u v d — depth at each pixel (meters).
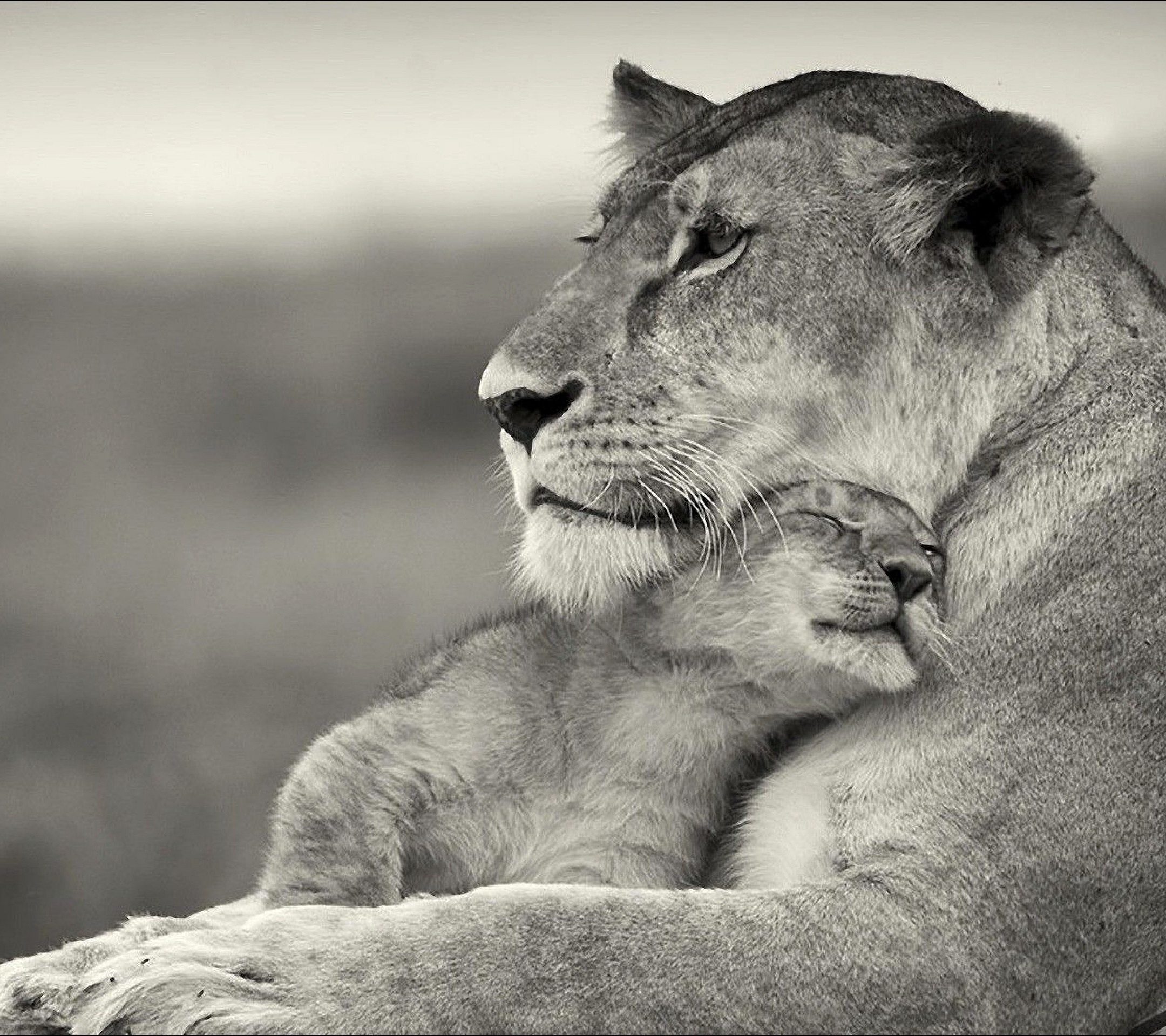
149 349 43.59
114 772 24.08
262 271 51.16
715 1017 10.16
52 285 51.12
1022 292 11.53
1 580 30.89
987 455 11.55
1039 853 10.60
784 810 11.20
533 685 11.67
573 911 10.31
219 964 10.20
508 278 46.59
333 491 35.00
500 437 12.06
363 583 29.72
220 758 24.38
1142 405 11.45
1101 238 11.90
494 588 29.12
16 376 42.00
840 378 11.62
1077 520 11.22
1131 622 10.98
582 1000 10.12
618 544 11.61
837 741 11.34
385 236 52.88
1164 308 11.91
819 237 11.66
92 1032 10.22
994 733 10.88
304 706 25.94
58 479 36.16
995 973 10.45
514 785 11.55
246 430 38.31
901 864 10.59
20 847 22.44
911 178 11.51
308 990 10.12
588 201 14.29
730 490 11.61
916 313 11.58
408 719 11.66
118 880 21.97
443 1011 10.06
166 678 26.83
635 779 11.56
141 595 30.14
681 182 11.91
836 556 11.21
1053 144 11.42
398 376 39.91
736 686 11.51
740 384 11.63
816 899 10.45
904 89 12.25
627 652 11.62
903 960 10.36
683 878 11.67
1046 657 10.98
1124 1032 10.74
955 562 11.40
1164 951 10.75
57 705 26.11
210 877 22.23
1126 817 10.69
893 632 11.13
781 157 11.80
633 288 11.83
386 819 11.41
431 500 33.97
